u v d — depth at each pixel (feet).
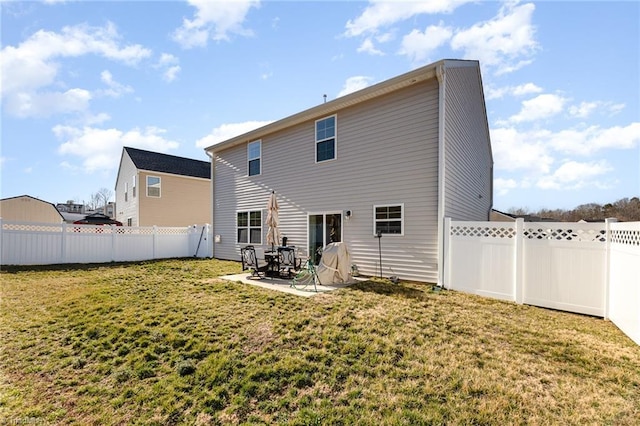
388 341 11.72
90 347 11.51
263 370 9.66
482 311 15.62
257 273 26.27
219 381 9.16
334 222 28.12
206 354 10.91
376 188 25.26
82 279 24.59
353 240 26.61
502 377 9.19
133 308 16.14
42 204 64.49
